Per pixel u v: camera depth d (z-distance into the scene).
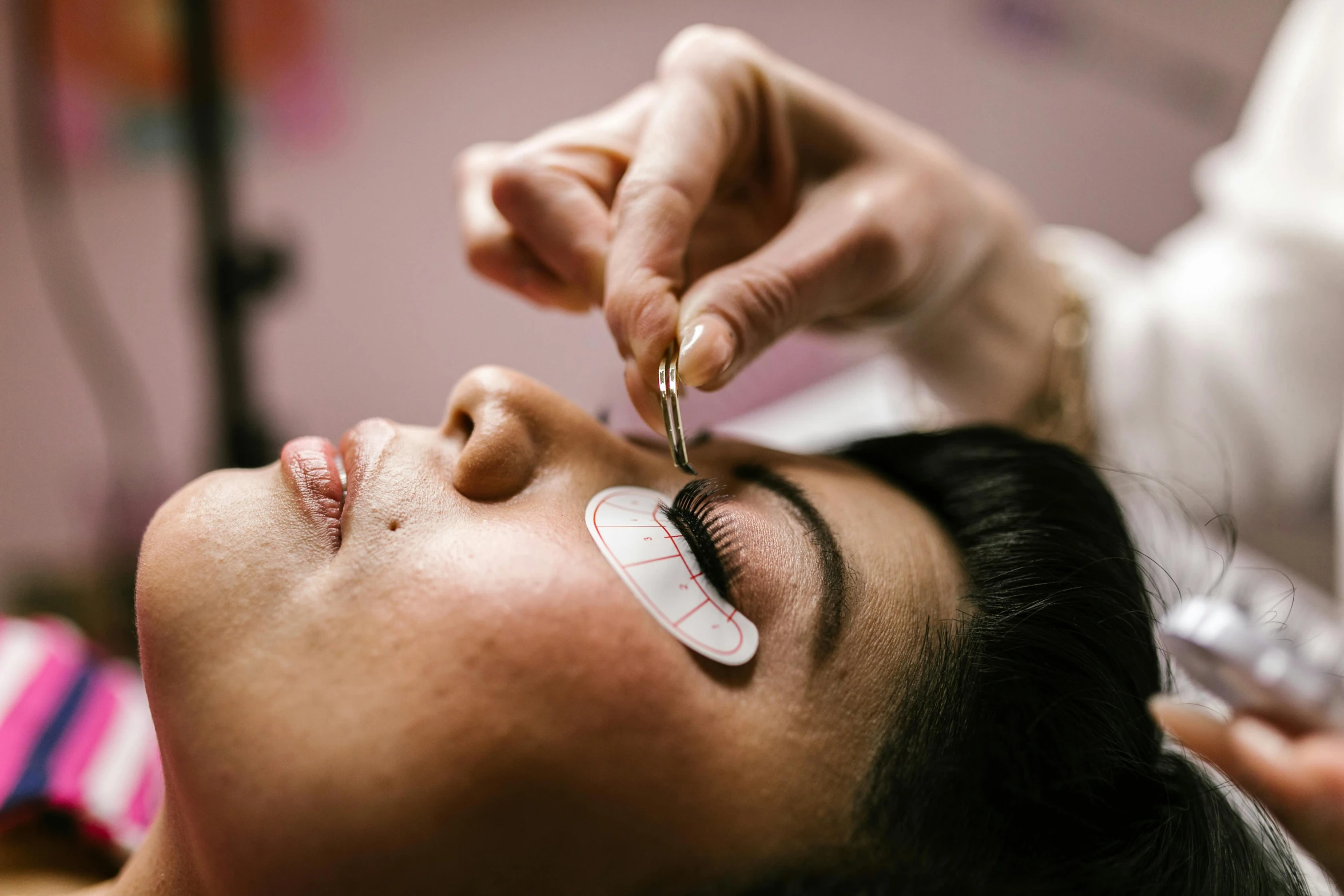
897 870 0.43
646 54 1.61
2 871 0.70
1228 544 0.80
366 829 0.37
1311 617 0.96
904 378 1.17
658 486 0.51
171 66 1.47
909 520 0.55
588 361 1.39
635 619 0.41
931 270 0.81
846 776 0.43
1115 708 0.49
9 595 1.59
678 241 0.54
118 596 1.29
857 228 0.65
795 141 0.73
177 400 1.74
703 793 0.40
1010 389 1.04
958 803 0.44
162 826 0.49
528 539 0.43
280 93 1.51
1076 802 0.46
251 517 0.44
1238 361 1.04
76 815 0.74
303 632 0.40
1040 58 1.65
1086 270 1.10
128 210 1.58
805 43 1.63
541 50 1.57
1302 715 0.51
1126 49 1.63
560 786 0.38
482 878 0.38
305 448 0.48
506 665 0.38
